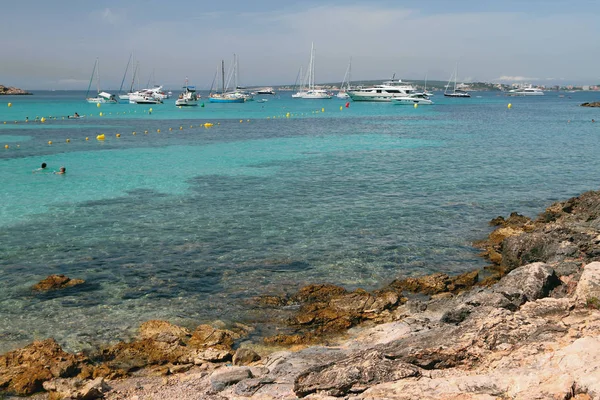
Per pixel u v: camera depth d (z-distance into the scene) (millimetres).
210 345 13977
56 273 18766
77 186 32562
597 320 10852
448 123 86125
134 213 26453
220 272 19062
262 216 26156
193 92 144375
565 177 36906
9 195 29875
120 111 116438
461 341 10812
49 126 74312
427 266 19984
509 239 20078
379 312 15969
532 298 14336
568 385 7812
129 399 11289
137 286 17766
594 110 129500
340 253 21094
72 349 13750
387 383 9422
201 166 40594
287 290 17609
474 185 34000
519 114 112812
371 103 162375
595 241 18953
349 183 34250
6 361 12875
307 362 11969
